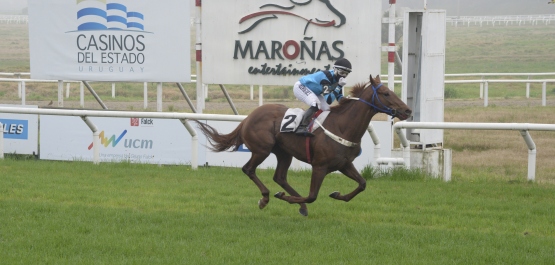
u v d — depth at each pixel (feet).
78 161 58.80
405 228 35.22
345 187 47.91
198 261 29.07
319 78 37.55
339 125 36.45
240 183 48.78
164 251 30.68
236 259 29.48
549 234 34.63
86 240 32.42
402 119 35.94
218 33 63.10
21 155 61.57
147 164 56.59
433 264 28.78
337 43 59.62
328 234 33.99
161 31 66.23
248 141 39.34
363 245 31.94
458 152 68.74
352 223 36.60
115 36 67.77
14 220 36.42
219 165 56.90
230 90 131.03
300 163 55.36
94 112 56.65
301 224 36.19
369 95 36.09
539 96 119.44
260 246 31.71
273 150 39.86
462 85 139.74
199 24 63.67
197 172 53.36
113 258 29.68
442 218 37.78
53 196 43.09
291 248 31.55
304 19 60.39
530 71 171.63
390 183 49.14
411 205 41.73
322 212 39.60
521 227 35.86
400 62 61.26
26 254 30.09
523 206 41.01
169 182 48.83
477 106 99.76
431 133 54.95
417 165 53.47
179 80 66.49
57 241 32.14
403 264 28.78
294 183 49.24
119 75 68.18
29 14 70.23
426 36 53.88
